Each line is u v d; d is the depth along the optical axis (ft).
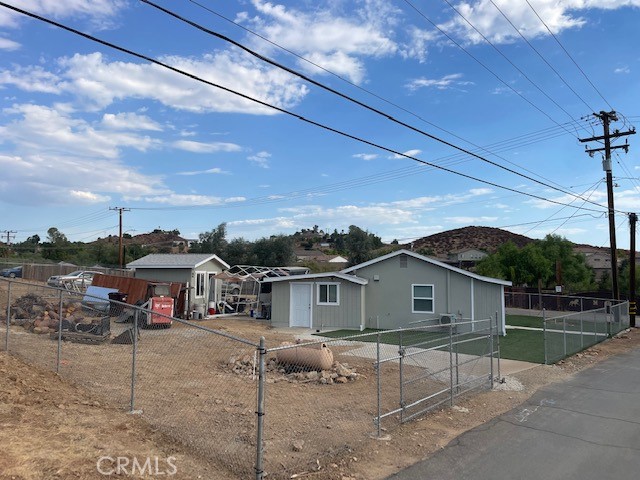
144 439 20.33
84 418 21.95
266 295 91.04
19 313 46.65
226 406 26.27
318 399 29.45
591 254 243.81
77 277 98.27
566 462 20.71
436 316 73.87
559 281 129.80
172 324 58.85
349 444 21.93
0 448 17.10
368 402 29.32
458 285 73.15
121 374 31.73
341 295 75.87
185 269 88.53
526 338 66.49
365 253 195.83
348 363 42.29
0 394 23.11
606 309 74.90
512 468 19.95
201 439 21.03
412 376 36.73
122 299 69.10
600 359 52.13
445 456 21.16
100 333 42.88
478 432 24.64
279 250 183.93
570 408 30.04
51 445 18.19
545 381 38.63
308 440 21.99
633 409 29.96
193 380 32.19
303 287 77.56
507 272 140.97
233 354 42.32
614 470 19.86
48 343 39.19
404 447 22.06
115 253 208.74
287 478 17.99
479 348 45.68
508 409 29.50
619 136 89.51
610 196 92.79
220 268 98.78
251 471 18.21
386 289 76.95
